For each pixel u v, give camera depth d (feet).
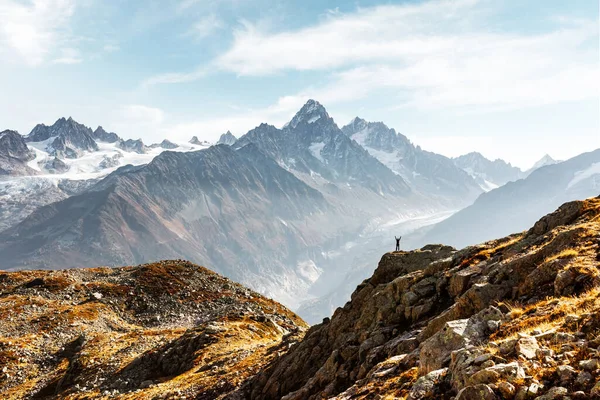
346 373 78.07
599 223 71.77
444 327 54.03
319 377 85.15
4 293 317.83
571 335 40.65
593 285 53.98
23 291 316.40
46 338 240.94
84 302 306.35
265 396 101.86
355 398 54.90
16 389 189.88
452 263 95.14
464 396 35.63
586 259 60.70
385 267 111.14
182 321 291.58
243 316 228.43
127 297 318.65
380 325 88.17
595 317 42.57
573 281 57.21
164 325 284.20
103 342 227.40
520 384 34.58
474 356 41.93
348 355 83.61
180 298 324.60
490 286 69.15
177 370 168.96
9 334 242.17
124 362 187.62
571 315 45.39
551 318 48.24
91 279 362.94
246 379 118.01
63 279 344.28
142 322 289.12
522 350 39.60
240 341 184.44
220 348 174.40
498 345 43.78
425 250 113.70
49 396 179.52
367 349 80.12
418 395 42.80
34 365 213.46
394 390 50.52
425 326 77.36
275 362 114.32
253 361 135.64
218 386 120.16
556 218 88.89
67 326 257.55
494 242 96.12
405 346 69.77
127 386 164.25
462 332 51.65
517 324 50.06
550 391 32.27
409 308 86.02
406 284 93.91
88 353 208.44
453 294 82.53
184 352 179.63
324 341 104.94
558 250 69.15
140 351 204.64
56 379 194.18
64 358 221.25
